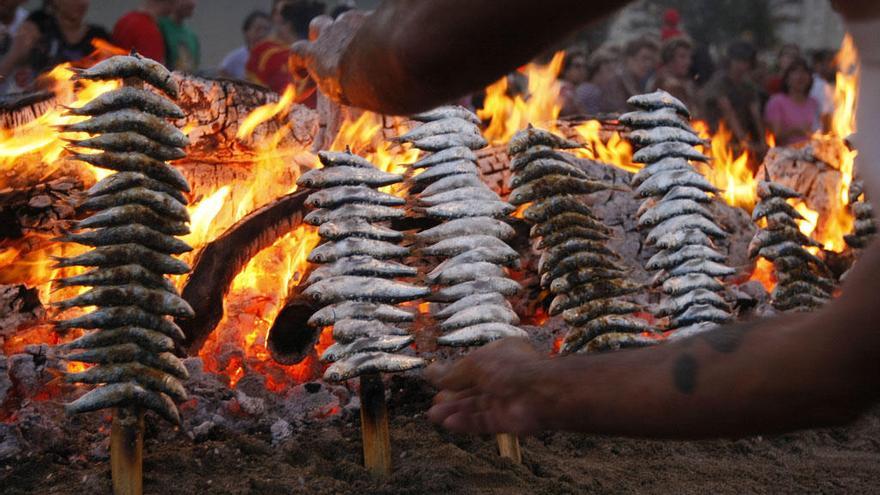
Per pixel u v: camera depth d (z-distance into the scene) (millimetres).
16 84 5352
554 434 2691
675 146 2826
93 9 15133
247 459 2422
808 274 3043
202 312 2857
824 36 16422
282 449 2445
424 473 2299
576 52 7074
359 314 2324
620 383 885
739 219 3730
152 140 2244
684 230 2760
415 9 938
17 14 5656
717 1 15695
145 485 2260
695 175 2809
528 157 2615
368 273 2354
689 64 7344
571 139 3947
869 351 772
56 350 2666
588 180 2664
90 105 2221
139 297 2178
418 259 3037
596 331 2547
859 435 2840
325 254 2355
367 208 2400
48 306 2996
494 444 2555
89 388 2648
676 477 2471
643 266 3412
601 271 2580
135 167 2211
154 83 2258
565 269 2574
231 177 3555
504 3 872
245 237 2930
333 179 2383
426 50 924
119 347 2158
